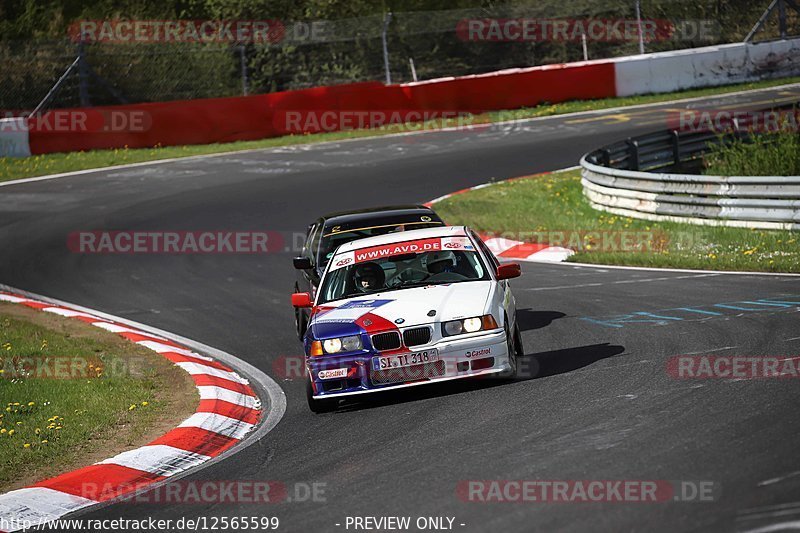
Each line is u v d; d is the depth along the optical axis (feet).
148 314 166.71
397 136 340.39
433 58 435.12
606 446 70.64
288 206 248.52
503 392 93.50
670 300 133.90
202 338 148.05
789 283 136.87
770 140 232.32
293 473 76.89
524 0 460.96
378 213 136.15
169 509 71.61
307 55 422.82
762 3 453.58
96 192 275.39
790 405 75.15
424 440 80.18
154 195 269.03
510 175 269.85
